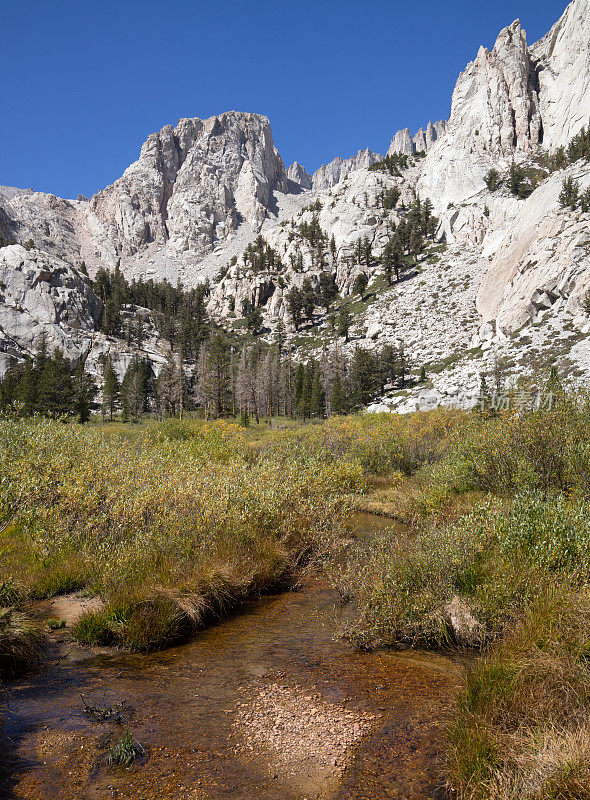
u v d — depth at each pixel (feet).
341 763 10.73
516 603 16.90
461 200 406.41
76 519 26.86
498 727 10.68
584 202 217.15
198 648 17.58
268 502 29.19
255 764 10.66
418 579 19.01
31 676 15.07
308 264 447.42
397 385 229.66
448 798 9.62
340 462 41.98
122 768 10.46
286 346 347.36
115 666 15.93
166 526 25.27
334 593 24.18
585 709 10.57
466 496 35.29
